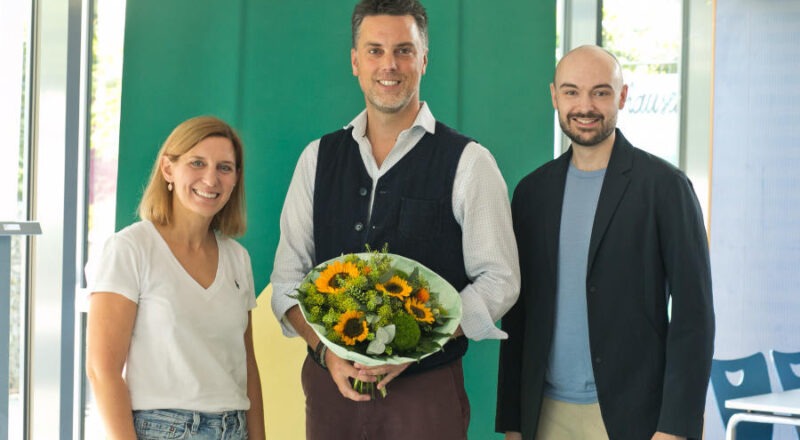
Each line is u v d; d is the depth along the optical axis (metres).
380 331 2.26
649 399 2.74
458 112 3.70
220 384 2.46
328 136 2.85
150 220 2.48
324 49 3.56
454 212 2.68
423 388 2.61
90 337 2.33
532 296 2.89
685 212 2.74
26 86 3.59
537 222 2.90
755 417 3.80
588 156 2.87
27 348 3.60
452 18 3.68
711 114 4.52
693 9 4.49
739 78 4.63
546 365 2.85
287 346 3.57
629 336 2.75
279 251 2.82
